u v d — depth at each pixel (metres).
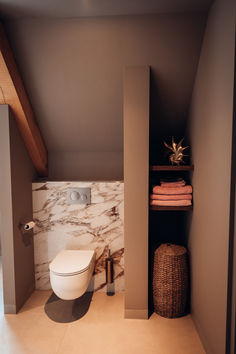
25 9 1.82
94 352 1.89
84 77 2.24
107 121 2.56
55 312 2.36
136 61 2.12
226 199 1.52
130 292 2.27
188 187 2.28
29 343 1.98
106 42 2.03
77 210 2.65
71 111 2.49
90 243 2.68
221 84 1.60
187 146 2.38
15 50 2.10
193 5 1.79
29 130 2.40
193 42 2.00
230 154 1.46
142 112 2.13
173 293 2.24
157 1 1.75
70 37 2.02
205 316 1.91
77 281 2.07
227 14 1.50
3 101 2.20
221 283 1.60
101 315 2.32
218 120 1.65
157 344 1.97
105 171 2.87
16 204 2.33
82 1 1.74
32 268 2.69
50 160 2.90
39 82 2.28
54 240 2.70
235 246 1.46
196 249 2.16
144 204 2.21
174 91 2.30
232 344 1.51
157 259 2.30
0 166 2.23
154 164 2.83
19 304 2.39
